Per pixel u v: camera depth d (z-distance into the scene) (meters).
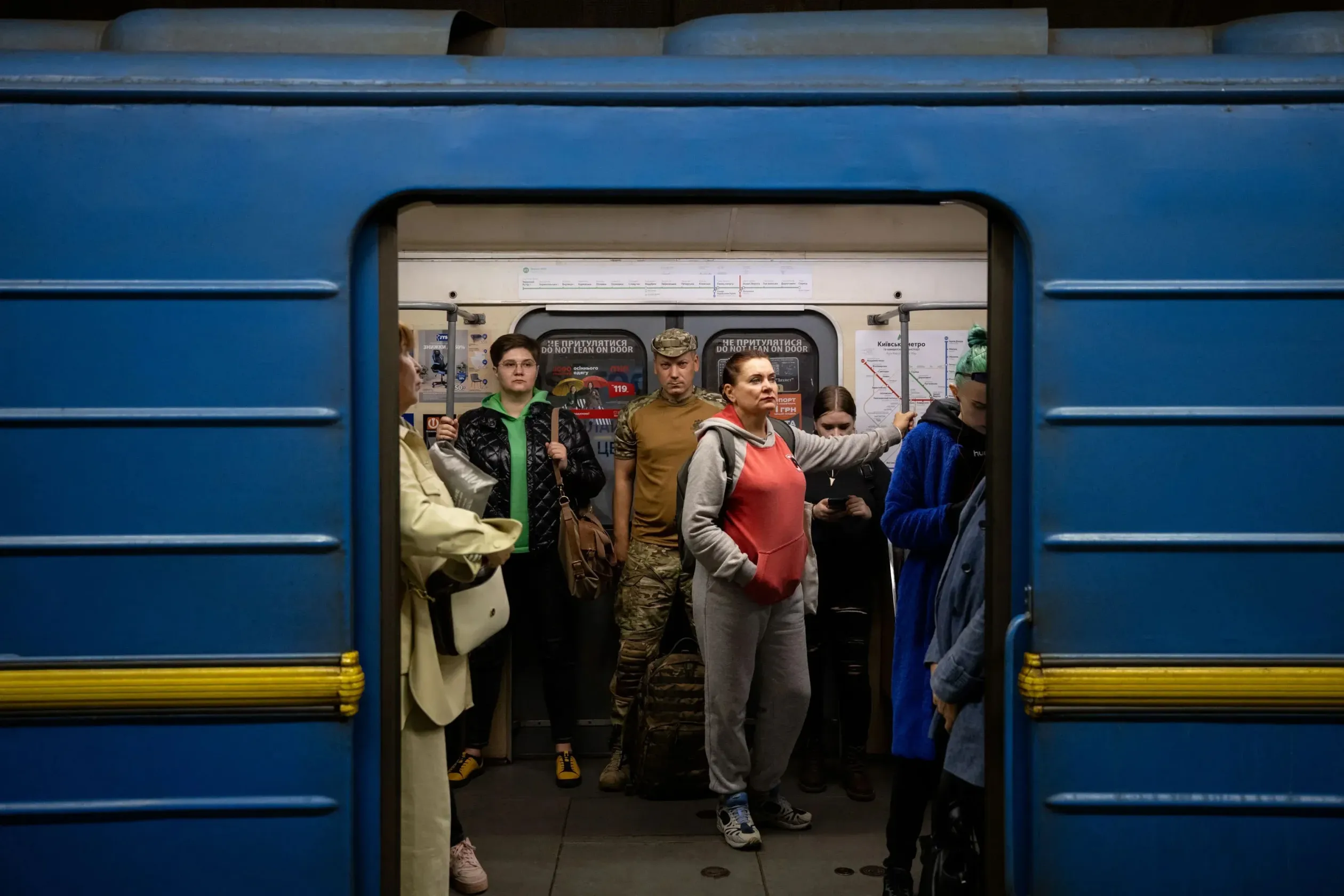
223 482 2.32
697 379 4.77
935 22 2.55
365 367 2.40
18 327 2.31
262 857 2.33
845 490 4.38
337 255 2.35
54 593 2.31
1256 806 2.32
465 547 2.47
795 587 3.49
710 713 3.60
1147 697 2.31
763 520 3.39
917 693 2.94
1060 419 2.33
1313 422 2.34
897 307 4.66
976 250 4.72
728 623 3.48
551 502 4.45
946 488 2.92
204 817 2.32
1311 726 2.34
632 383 4.77
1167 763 2.33
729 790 3.67
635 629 4.38
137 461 2.32
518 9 4.31
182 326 2.33
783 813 3.88
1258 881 2.34
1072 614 2.32
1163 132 2.38
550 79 2.39
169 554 2.31
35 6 4.21
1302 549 2.32
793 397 4.76
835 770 4.59
